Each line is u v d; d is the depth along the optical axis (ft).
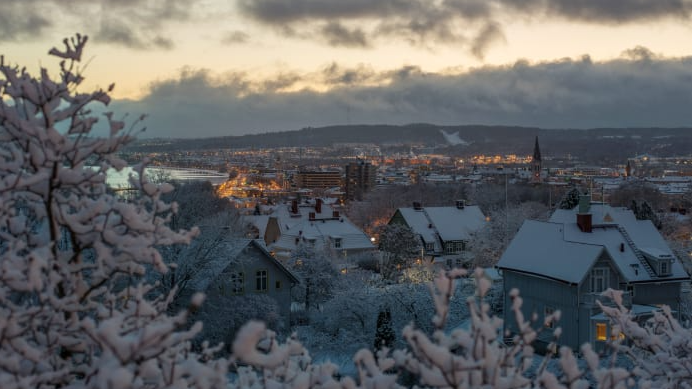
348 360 100.07
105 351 17.93
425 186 492.95
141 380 18.16
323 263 136.56
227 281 105.40
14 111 22.11
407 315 108.47
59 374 19.84
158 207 23.58
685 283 129.29
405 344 97.66
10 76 22.57
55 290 23.66
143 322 21.02
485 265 179.42
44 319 21.38
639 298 105.40
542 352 104.58
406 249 179.32
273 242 251.80
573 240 109.09
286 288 118.32
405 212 228.22
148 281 91.09
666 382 31.40
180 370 18.45
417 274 150.10
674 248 153.38
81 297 23.03
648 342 33.12
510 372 19.60
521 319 19.33
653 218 228.84
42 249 21.49
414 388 20.65
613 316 34.35
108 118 23.13
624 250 109.70
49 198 22.44
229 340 104.47
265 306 106.42
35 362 19.88
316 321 118.11
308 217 229.25
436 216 227.81
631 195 402.93
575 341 99.19
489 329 18.11
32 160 21.88
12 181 21.27
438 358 17.16
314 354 99.66
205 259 98.43
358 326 109.29
